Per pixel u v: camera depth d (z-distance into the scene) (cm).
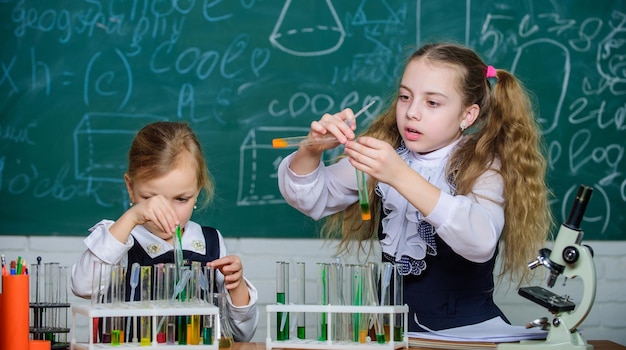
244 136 339
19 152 334
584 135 346
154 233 212
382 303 164
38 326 179
